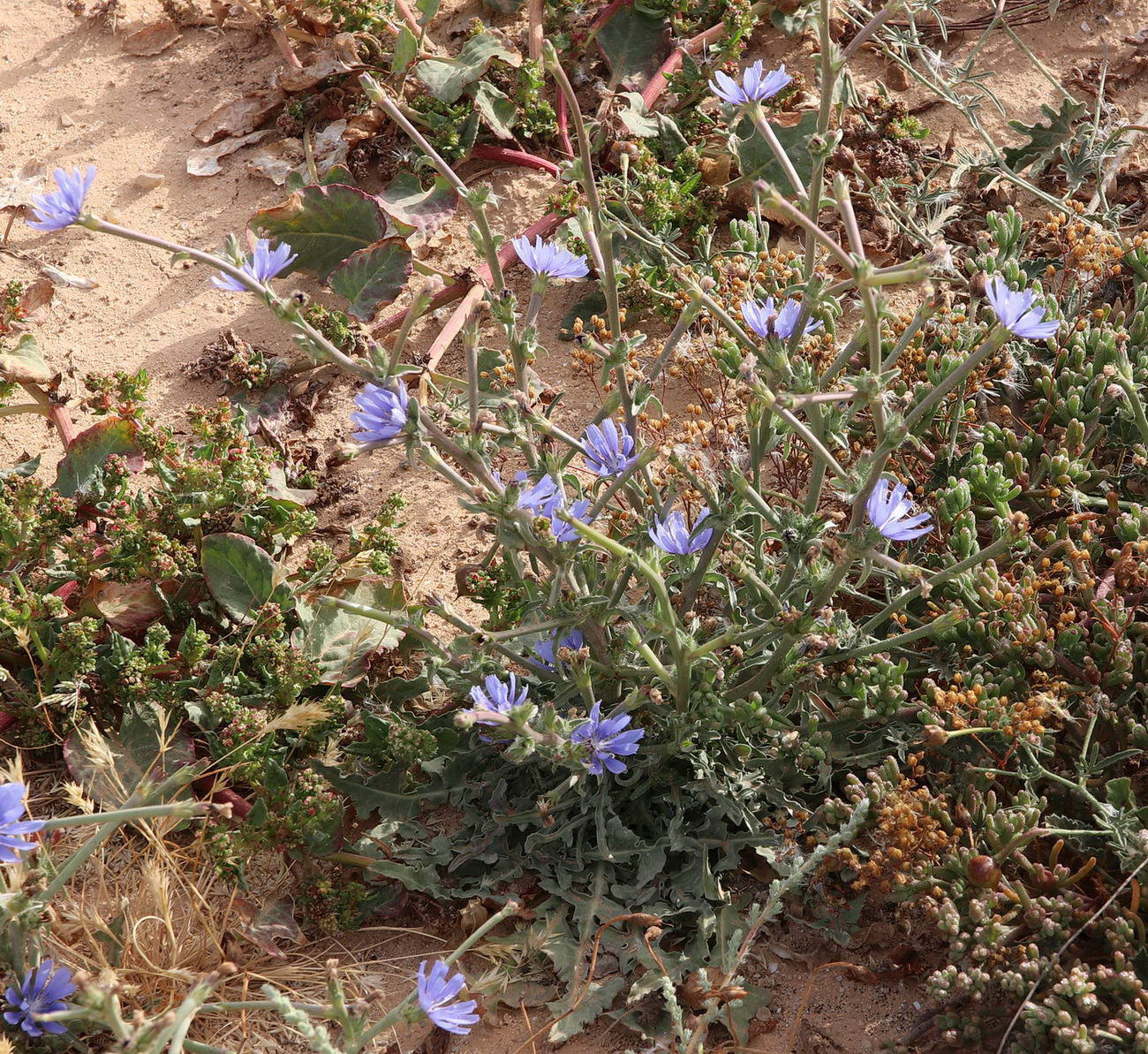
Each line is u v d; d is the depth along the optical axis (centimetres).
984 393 316
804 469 316
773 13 420
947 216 371
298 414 350
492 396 333
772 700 243
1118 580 268
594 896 240
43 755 275
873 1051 224
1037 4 446
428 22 404
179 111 435
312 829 244
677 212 375
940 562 279
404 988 238
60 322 375
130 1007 226
